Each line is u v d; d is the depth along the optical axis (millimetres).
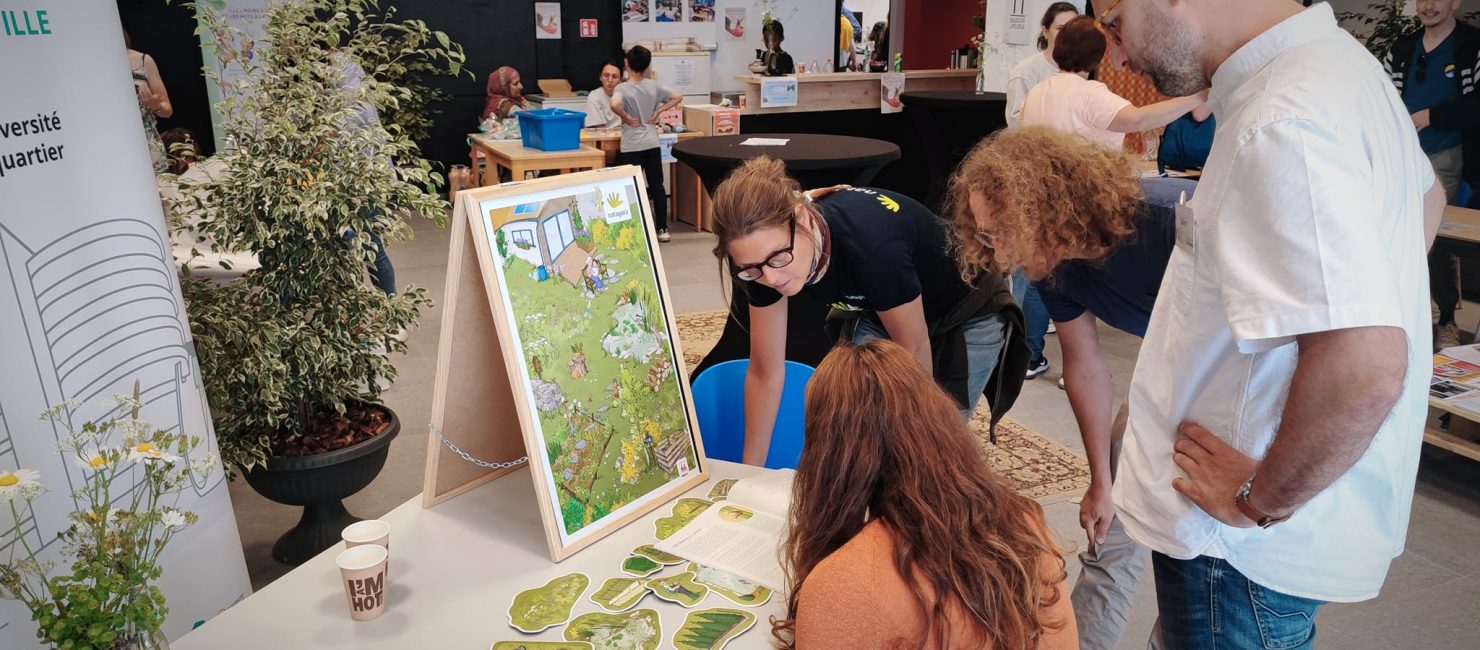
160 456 1400
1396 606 2674
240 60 2668
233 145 2660
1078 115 3889
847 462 1129
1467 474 3500
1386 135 1202
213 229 2607
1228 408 1316
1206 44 1280
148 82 5230
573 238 1689
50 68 1688
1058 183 1531
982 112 5648
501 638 1404
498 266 1549
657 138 7184
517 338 1570
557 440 1622
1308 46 1200
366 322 2861
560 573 1574
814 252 1891
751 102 7586
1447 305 4051
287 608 1484
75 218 1746
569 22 9180
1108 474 1992
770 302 2023
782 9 9375
